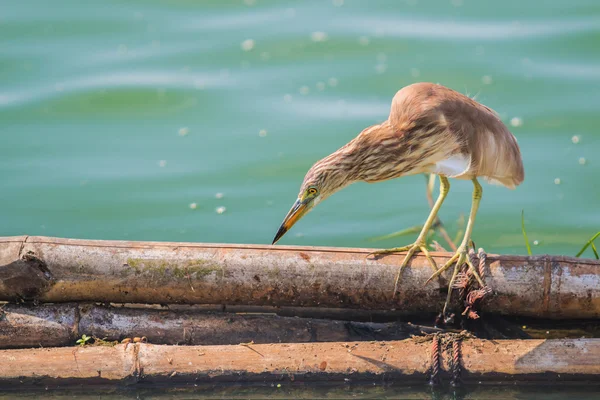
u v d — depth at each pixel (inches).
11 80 630.5
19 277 340.2
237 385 333.4
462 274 346.3
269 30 717.9
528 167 537.6
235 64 669.3
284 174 545.0
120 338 346.9
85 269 342.3
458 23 720.3
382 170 379.6
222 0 765.3
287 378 332.2
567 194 511.8
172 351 333.4
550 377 332.2
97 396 330.6
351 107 613.3
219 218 497.0
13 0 738.8
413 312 364.8
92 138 578.6
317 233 486.3
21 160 550.3
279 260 346.6
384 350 336.5
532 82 626.8
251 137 582.2
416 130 367.6
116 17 725.3
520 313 351.6
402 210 510.3
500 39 686.5
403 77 644.1
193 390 333.1
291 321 355.6
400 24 723.4
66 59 661.3
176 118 603.5
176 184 531.2
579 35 682.2
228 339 349.1
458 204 517.0
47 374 328.2
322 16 741.9
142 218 495.2
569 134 569.6
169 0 755.4
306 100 622.2
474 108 370.0
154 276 344.5
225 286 346.6
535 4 738.8
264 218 498.3
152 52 679.7
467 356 334.6
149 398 331.0
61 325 344.2
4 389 330.6
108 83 631.8
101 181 531.2
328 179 376.5
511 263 346.0
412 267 349.4
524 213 499.8
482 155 367.2
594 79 625.3
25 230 479.5
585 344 333.1
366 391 333.4
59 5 734.5
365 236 482.3
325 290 347.9
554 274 341.7
